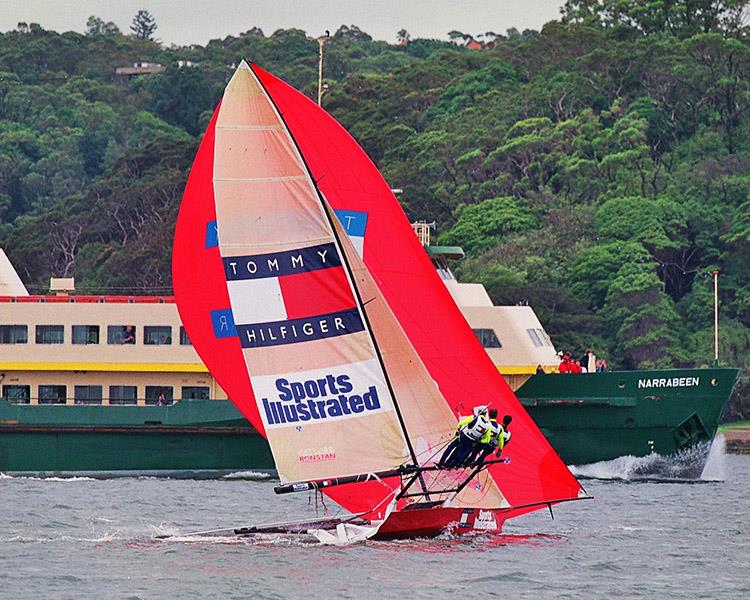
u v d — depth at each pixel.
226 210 108.50
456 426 109.12
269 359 109.38
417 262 111.62
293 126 108.69
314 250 107.75
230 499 144.62
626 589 97.56
